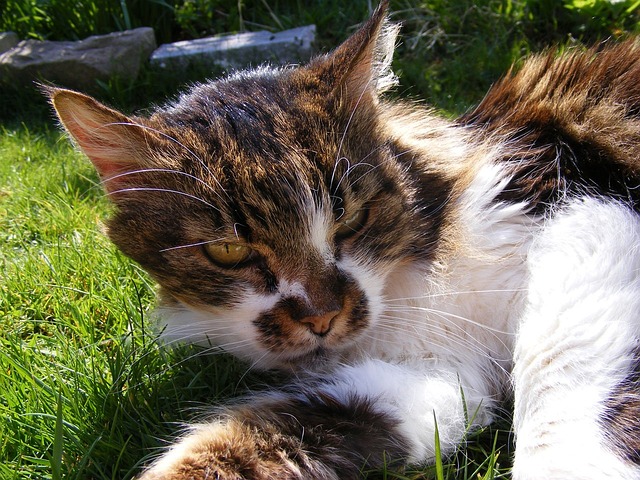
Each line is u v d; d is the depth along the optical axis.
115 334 0.30
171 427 0.24
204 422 0.23
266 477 0.20
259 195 0.24
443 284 0.26
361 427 0.22
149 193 0.26
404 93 0.57
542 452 0.21
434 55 0.63
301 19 0.69
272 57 0.63
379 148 0.26
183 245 0.25
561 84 0.30
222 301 0.25
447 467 0.22
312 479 0.20
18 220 0.42
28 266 0.35
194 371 0.27
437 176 0.27
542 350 0.23
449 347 0.26
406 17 0.65
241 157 0.24
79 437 0.23
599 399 0.21
